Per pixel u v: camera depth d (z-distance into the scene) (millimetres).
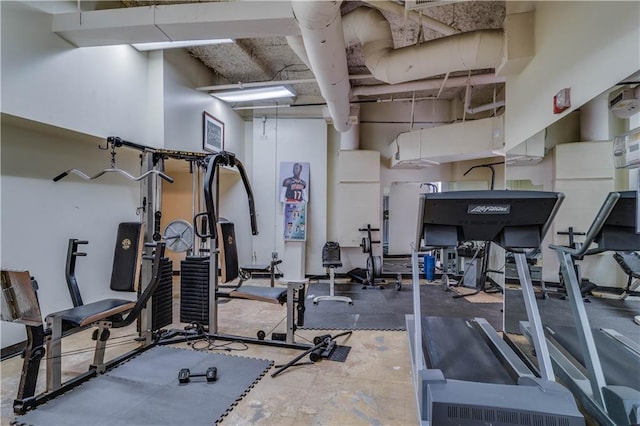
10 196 3248
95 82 3785
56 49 3326
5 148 3203
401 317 4492
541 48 3066
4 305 2363
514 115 3688
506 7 3320
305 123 6957
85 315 2637
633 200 1863
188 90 5246
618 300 2152
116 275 3234
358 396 2545
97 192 4207
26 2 3059
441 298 5484
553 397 1734
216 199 3918
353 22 3793
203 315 3732
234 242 3812
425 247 2266
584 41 2400
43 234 3553
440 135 5578
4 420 2223
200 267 3754
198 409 2359
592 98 2303
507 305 3725
